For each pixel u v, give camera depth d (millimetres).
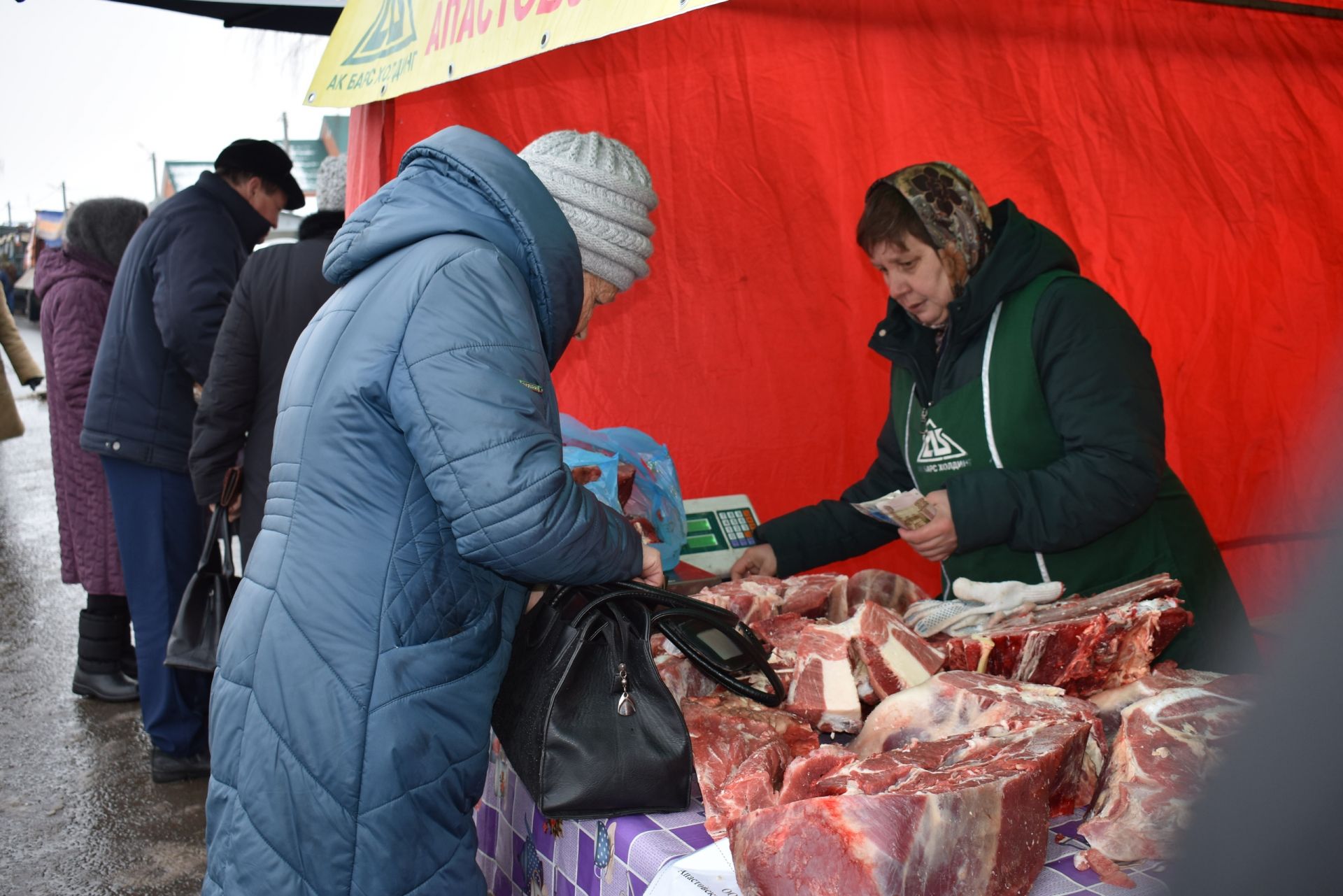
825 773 1541
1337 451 785
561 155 1809
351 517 1562
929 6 3771
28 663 5535
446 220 1597
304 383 1626
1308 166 4219
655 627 1722
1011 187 3996
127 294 3877
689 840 1500
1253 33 4098
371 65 2527
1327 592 766
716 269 3719
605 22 1679
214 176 3951
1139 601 1875
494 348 1512
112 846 3695
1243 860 746
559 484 1519
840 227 3820
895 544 4180
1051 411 2559
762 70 3627
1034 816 1372
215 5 3662
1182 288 4227
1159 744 1472
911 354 2861
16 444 12164
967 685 1690
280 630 1588
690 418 3773
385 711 1546
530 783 1566
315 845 1561
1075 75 3967
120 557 4527
